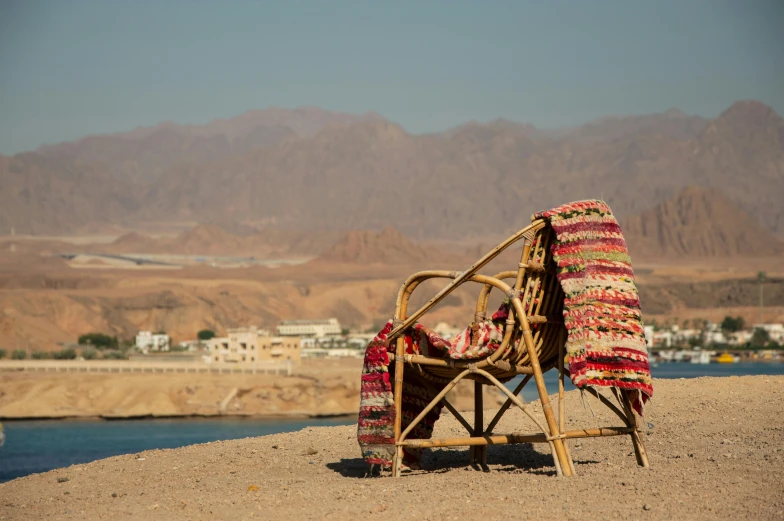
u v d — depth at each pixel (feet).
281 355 525.34
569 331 47.78
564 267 48.03
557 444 47.62
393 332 50.49
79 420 360.48
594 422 67.00
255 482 51.55
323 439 69.31
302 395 386.73
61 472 60.59
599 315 47.88
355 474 53.42
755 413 65.41
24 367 458.09
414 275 51.65
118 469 59.88
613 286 48.65
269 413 378.12
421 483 47.26
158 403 373.40
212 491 49.37
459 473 50.88
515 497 42.04
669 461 49.83
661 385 81.25
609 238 49.60
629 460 52.42
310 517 40.52
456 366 49.85
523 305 49.16
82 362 465.47
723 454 51.08
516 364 50.26
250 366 432.66
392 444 50.80
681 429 62.18
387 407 50.78
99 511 45.39
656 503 39.52
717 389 76.64
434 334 50.83
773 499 39.19
